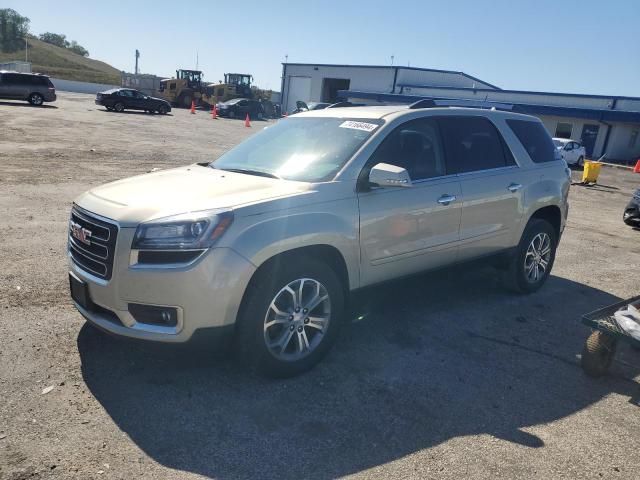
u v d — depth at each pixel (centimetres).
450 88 4466
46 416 324
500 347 468
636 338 378
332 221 392
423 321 512
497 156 549
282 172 430
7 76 3347
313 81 5709
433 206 464
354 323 496
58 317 456
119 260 344
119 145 1861
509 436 340
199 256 338
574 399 392
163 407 343
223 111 4666
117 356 400
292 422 338
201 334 345
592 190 1891
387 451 317
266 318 367
